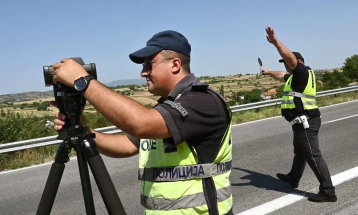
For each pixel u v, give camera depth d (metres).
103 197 1.58
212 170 1.87
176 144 1.75
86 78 1.60
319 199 5.07
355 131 10.35
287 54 4.84
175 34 1.97
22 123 10.12
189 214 1.85
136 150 2.30
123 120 1.63
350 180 5.91
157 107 1.76
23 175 7.62
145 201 1.96
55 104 1.72
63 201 5.70
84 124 1.80
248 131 11.56
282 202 5.14
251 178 6.43
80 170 1.63
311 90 5.15
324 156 7.62
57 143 9.49
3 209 5.57
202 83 1.95
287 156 8.02
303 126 5.04
